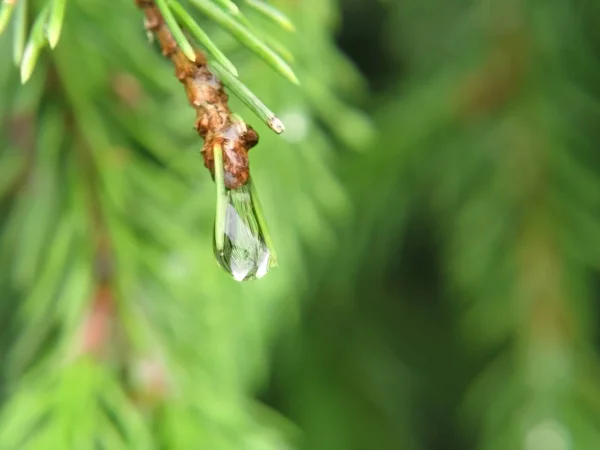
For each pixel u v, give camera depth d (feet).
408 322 1.39
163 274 0.94
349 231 1.27
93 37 0.96
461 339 1.37
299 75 1.00
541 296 1.16
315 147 1.03
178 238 0.95
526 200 1.20
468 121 1.25
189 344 0.94
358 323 1.33
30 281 0.99
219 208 0.71
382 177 1.28
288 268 0.99
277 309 1.03
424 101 1.29
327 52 1.03
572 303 1.16
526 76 1.24
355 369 1.30
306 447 1.24
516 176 1.21
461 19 1.29
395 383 1.33
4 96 0.95
